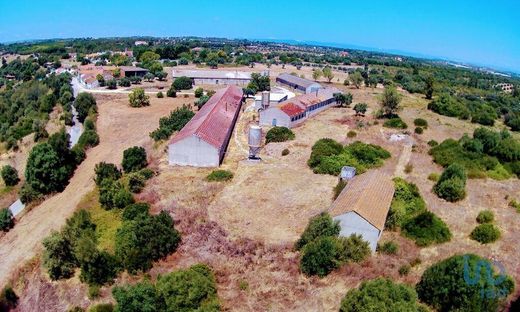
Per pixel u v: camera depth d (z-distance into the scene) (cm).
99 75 14525
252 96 12575
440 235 4659
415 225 4766
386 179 5547
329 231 4397
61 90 12988
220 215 5209
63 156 7425
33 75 19125
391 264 4169
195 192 5800
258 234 4803
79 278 4381
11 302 4466
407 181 6188
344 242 4241
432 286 3622
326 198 5650
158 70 16688
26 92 14412
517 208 5488
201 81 14712
